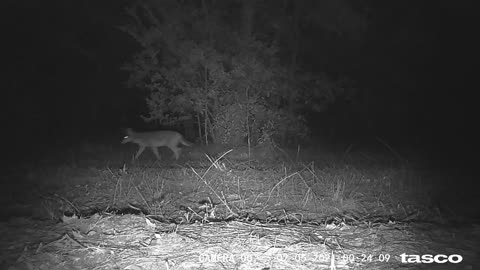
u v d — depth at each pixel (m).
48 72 20.12
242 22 13.82
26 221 7.22
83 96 20.89
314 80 14.45
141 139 12.88
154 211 7.77
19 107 19.58
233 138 13.95
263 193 8.94
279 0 14.20
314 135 18.17
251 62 13.12
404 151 15.07
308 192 8.52
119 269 5.42
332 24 14.12
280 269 5.40
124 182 9.78
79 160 12.93
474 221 7.45
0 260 5.71
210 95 13.57
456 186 9.91
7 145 15.90
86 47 19.05
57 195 8.89
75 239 6.39
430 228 6.93
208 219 7.40
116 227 6.84
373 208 8.16
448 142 17.36
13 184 9.91
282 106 15.00
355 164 12.34
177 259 5.69
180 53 13.69
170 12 13.59
